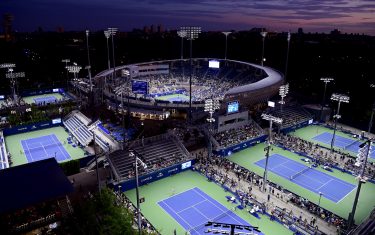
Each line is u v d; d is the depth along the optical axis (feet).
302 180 176.65
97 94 296.71
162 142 194.80
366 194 163.12
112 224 111.86
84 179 166.81
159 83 387.96
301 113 277.23
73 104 309.22
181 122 237.86
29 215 125.80
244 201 152.15
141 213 143.54
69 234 115.75
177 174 181.68
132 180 163.94
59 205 137.49
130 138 201.05
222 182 168.86
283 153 212.84
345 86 394.32
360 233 122.21
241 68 401.49
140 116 257.34
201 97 319.88
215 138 214.90
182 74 419.95
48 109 297.33
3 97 351.67
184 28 218.79
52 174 133.28
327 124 272.92
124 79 355.56
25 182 126.52
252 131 234.38
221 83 377.50
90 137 212.02
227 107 222.69
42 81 461.78
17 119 260.21
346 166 188.85
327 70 474.49
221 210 146.82
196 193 161.38
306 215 142.72
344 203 154.51
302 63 525.75
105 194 128.06
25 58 599.16
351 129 259.80
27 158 199.82
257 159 202.69
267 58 575.38
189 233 130.21
